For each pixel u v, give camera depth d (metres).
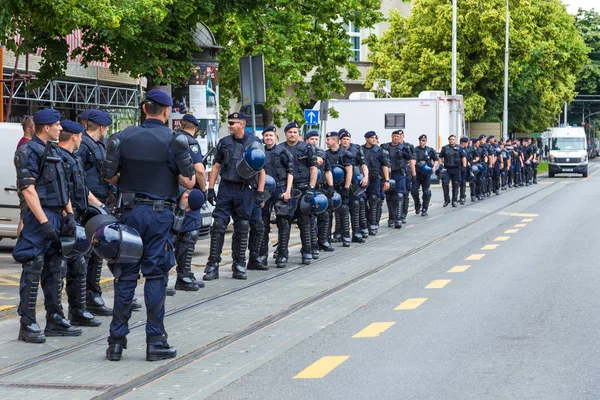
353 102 40.19
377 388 7.36
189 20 20.89
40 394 7.39
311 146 15.86
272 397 7.19
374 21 31.36
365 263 15.85
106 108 29.08
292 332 9.84
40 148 9.60
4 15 15.03
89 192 10.72
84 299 10.45
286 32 27.45
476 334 9.41
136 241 8.43
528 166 46.97
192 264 16.02
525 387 7.23
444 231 21.84
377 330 9.77
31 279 9.55
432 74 59.19
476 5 58.84
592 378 7.47
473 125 63.69
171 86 21.58
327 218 17.80
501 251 17.17
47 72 21.98
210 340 9.46
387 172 20.98
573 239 19.12
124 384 7.69
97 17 16.03
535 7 62.97
